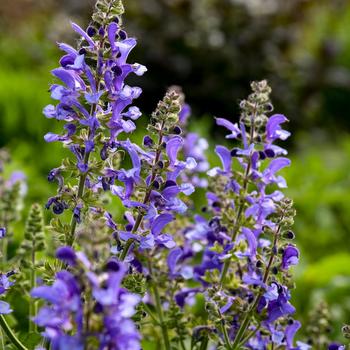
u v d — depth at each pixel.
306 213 11.21
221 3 16.52
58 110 3.87
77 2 17.72
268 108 4.64
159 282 4.99
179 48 16.09
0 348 4.35
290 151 16.27
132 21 16.17
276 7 17.02
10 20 19.22
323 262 9.26
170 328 4.95
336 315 8.23
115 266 2.90
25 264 5.07
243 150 4.53
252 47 16.52
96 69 3.86
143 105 15.93
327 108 19.17
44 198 9.01
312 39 20.83
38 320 2.85
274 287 4.18
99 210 4.02
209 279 4.75
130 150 3.94
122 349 2.83
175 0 16.28
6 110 12.31
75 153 4.04
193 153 5.87
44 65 16.84
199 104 16.19
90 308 2.88
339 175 12.84
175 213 5.45
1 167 7.22
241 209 4.66
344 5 23.19
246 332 4.64
